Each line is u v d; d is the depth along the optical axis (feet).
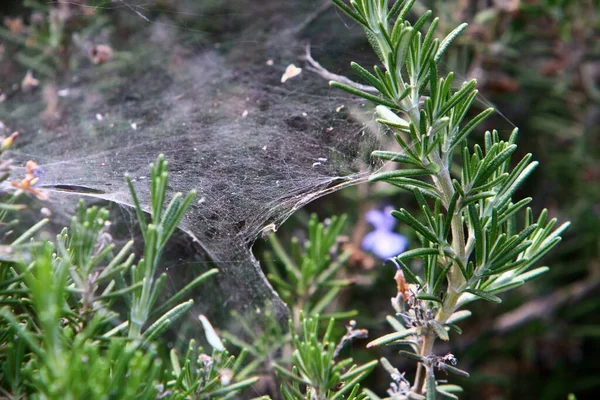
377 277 2.55
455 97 1.66
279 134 2.35
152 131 2.48
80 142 2.45
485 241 1.70
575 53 2.85
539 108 3.01
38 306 1.53
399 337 1.78
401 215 1.70
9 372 1.65
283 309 2.19
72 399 1.51
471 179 1.70
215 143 2.34
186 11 3.00
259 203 2.10
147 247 1.66
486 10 2.82
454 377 2.80
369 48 2.85
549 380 2.94
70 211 2.23
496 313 2.85
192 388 1.71
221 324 2.23
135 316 1.67
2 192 1.90
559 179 3.06
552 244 1.74
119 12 2.84
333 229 2.20
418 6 2.70
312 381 1.75
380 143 2.11
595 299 2.89
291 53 2.99
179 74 2.91
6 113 2.55
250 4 3.14
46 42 2.63
